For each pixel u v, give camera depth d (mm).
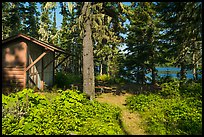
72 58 39156
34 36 33844
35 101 9875
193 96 14203
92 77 14773
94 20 15000
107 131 8172
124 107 13672
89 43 14766
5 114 8211
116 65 30562
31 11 33469
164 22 19312
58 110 9555
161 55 24141
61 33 17469
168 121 9789
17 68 16484
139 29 24672
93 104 11773
